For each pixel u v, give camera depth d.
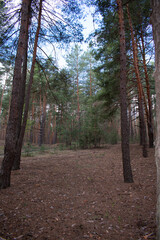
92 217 3.29
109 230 2.84
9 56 7.40
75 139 19.03
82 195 4.50
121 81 5.72
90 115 18.36
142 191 4.56
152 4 2.33
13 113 4.98
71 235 2.69
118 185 5.24
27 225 2.94
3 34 6.16
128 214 3.38
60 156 12.31
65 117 17.92
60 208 3.68
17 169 7.32
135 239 2.55
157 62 2.18
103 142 19.78
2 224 2.91
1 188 4.73
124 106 5.62
